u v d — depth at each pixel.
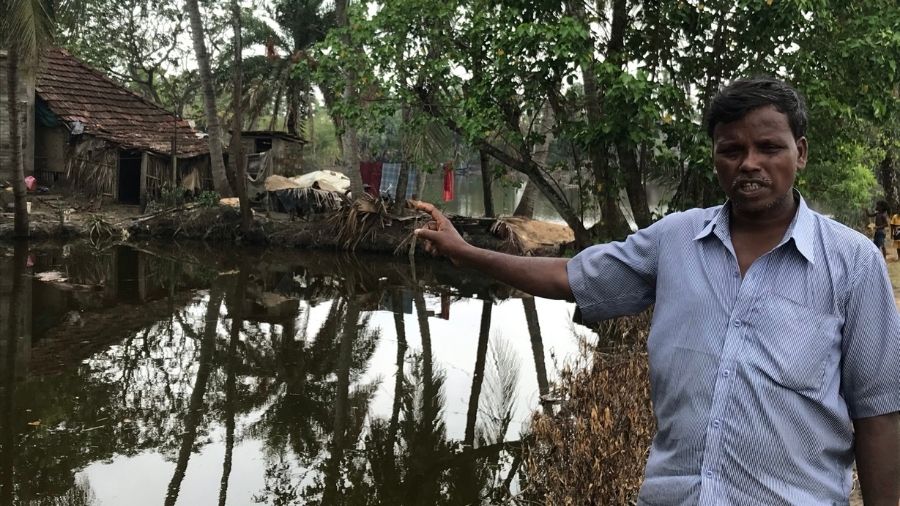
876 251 1.56
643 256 1.81
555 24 8.32
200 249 17.06
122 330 9.66
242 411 6.80
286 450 5.93
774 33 7.61
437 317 10.74
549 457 4.42
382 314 10.94
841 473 1.57
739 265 1.62
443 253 2.10
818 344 1.51
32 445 5.89
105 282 12.73
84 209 19.50
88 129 20.52
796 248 1.56
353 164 17.47
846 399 1.58
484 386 7.47
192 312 10.77
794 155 1.61
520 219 16.45
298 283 13.34
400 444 6.04
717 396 1.54
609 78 7.88
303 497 5.09
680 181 8.92
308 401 7.09
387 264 15.74
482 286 13.38
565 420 4.57
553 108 9.41
